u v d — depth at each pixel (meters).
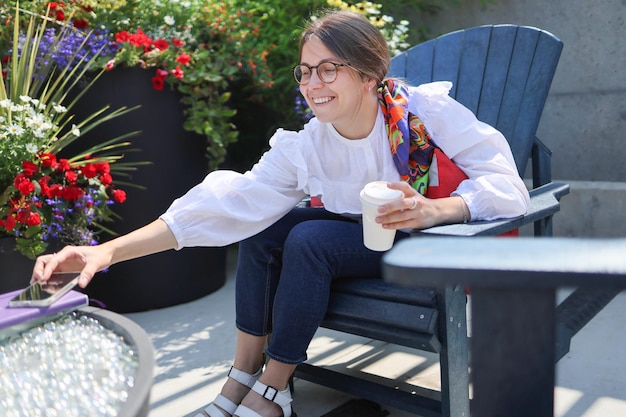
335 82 1.74
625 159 3.53
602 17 3.48
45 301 1.00
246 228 1.81
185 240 1.74
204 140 2.98
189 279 2.99
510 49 2.33
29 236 2.31
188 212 1.75
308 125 1.90
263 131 3.84
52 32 2.75
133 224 2.85
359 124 1.81
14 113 2.50
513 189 1.73
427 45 2.49
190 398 2.09
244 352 1.84
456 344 1.63
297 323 1.67
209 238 1.77
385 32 3.32
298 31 3.30
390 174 1.84
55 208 2.42
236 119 3.80
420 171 1.82
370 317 1.66
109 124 2.77
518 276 0.51
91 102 2.76
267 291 1.82
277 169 1.90
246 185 1.82
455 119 1.84
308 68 1.76
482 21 3.80
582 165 3.66
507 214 1.72
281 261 1.83
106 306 2.88
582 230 3.33
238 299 1.85
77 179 2.57
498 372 0.58
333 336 2.60
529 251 0.54
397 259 0.56
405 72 2.48
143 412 0.72
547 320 0.56
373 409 2.00
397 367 2.28
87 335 0.98
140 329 0.96
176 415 1.99
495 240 0.58
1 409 0.79
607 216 3.26
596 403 1.95
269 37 3.60
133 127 2.78
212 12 3.20
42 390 0.83
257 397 1.71
